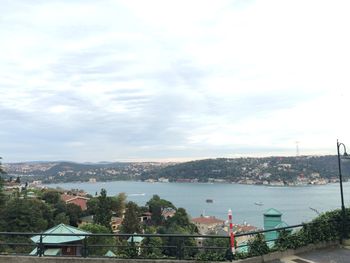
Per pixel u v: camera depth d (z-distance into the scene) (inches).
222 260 484.1
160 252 531.5
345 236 597.9
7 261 515.2
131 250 511.5
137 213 3614.7
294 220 2455.7
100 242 1433.3
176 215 3395.7
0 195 2898.6
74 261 507.5
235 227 2304.4
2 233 521.0
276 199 5012.3
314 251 560.7
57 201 4065.0
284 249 529.0
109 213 3681.1
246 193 6569.9
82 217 3870.6
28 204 2780.5
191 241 603.5
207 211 4805.6
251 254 498.0
